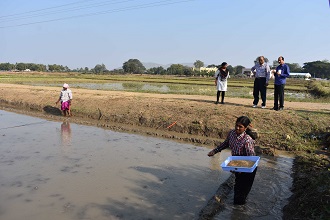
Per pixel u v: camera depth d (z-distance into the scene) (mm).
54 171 7551
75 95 17891
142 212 5547
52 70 127750
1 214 5414
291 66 135500
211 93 21984
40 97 18734
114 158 8641
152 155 8977
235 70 139750
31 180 6957
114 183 6840
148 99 15523
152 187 6652
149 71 118500
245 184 5629
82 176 7230
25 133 11719
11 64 128750
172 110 12898
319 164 7578
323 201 5129
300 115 11000
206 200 6066
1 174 7305
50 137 11086
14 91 21500
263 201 6004
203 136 10992
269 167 7883
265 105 13000
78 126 13156
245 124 5457
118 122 13492
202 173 7535
